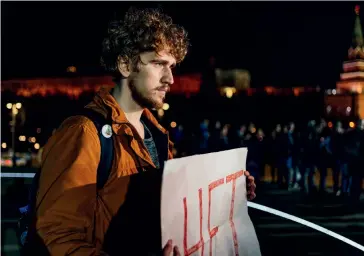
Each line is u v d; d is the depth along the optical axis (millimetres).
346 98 64250
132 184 1484
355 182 12188
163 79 1601
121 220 1453
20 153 34219
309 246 7227
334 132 13430
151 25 1571
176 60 1633
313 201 12219
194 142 17828
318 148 13805
